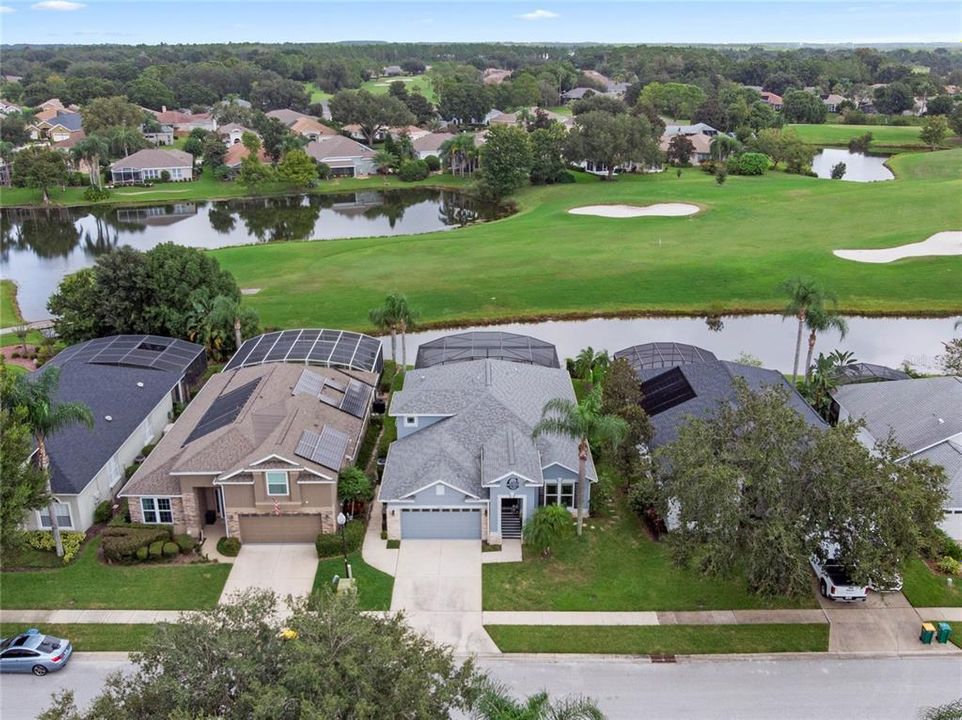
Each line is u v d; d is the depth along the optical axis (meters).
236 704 20.50
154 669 22.73
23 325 71.50
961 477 37.88
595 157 143.38
